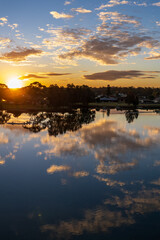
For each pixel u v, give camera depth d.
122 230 9.82
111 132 36.31
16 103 130.00
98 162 19.58
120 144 26.73
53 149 24.33
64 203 12.22
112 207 11.79
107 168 18.02
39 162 19.58
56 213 11.27
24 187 14.31
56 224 10.37
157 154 22.09
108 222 10.47
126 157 21.09
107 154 22.19
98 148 24.69
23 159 20.52
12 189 14.04
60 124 47.72
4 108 105.19
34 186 14.45
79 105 133.88
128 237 9.32
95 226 10.17
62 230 9.91
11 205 12.06
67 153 22.58
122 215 11.02
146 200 12.53
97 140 29.19
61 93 114.00
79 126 44.31
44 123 49.44
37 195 13.18
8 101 133.88
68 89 127.62
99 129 39.88
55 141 28.64
